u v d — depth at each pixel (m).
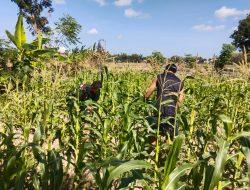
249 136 2.75
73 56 9.59
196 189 3.09
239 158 3.70
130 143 4.04
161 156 4.59
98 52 7.49
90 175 4.68
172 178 2.57
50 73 6.50
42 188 3.30
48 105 4.99
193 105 4.97
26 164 3.61
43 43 9.78
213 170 2.63
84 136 4.73
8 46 9.21
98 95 7.52
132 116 4.44
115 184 3.91
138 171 2.88
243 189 3.72
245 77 3.96
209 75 7.35
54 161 3.19
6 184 3.05
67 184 4.28
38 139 3.24
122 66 12.78
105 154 4.36
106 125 4.41
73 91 6.90
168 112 5.23
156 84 5.83
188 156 4.70
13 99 5.79
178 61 7.96
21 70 6.94
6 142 3.43
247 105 4.41
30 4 21.34
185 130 4.40
